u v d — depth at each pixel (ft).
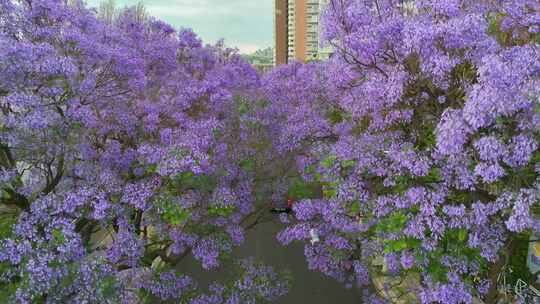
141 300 26.27
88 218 25.82
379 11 23.99
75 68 23.31
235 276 30.50
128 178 28.45
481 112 16.48
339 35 25.26
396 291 29.48
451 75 21.31
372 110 26.27
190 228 27.89
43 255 18.97
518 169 17.90
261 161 34.40
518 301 22.65
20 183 25.20
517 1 21.65
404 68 22.17
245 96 36.17
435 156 20.03
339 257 28.40
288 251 48.91
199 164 24.91
